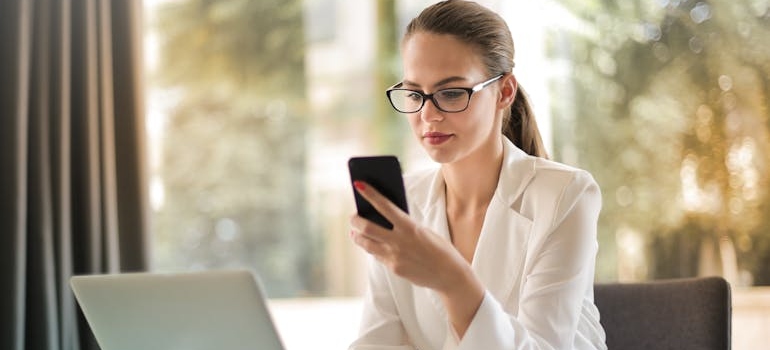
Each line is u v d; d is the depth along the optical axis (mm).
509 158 1406
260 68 3922
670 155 3107
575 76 3180
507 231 1381
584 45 3176
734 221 3039
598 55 3172
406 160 3719
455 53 1272
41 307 2396
